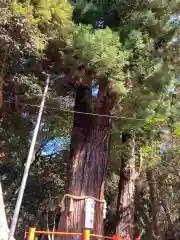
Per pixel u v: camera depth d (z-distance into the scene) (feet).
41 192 79.05
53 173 78.38
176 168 64.95
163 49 39.75
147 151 53.62
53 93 44.27
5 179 70.13
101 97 38.52
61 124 54.29
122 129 40.16
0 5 27.66
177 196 76.07
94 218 37.37
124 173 52.44
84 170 38.63
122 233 49.96
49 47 34.76
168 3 37.93
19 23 28.55
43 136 60.44
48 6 31.76
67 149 74.18
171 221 82.02
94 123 39.73
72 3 37.78
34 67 38.19
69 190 38.24
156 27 38.09
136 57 36.42
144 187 81.87
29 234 26.63
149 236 82.07
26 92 42.52
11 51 31.42
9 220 68.33
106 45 33.19
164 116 41.37
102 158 39.52
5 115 49.90
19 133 55.01
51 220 86.94
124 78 35.45
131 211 51.19
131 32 36.06
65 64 35.04
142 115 38.22
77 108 40.91
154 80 36.88
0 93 35.76
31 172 77.82
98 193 38.50
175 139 60.13
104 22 38.45
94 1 38.42
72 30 33.96
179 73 43.06
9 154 60.13
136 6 37.83
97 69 33.81
